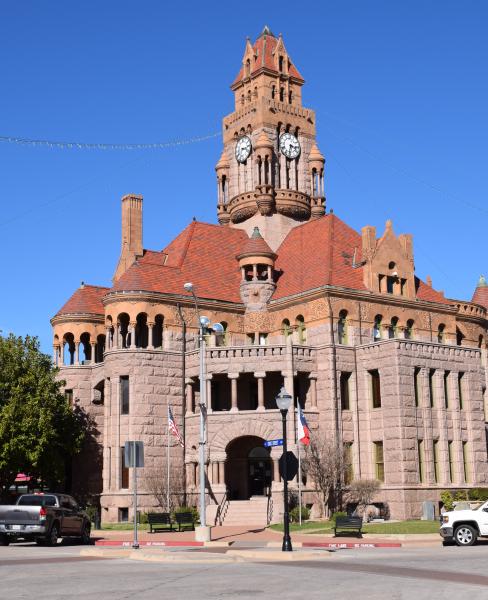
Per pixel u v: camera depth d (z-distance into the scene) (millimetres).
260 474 67625
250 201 84125
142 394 66812
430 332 73875
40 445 61344
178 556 32125
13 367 64250
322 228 77500
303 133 88875
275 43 90938
